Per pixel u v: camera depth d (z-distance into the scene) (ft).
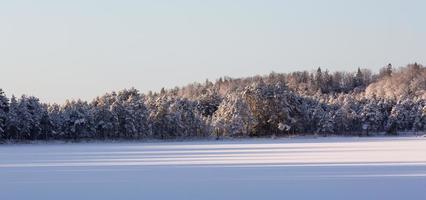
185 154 180.86
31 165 140.46
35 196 80.23
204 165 131.54
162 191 83.20
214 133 378.32
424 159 138.92
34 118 351.46
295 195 77.00
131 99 376.68
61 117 360.69
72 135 359.25
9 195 81.56
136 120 367.04
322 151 187.01
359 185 86.07
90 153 198.29
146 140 359.05
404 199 71.87
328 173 106.01
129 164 138.92
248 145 256.52
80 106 365.20
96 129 361.51
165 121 370.53
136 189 85.87
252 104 395.75
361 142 276.21
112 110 363.97
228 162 139.44
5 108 347.15
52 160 159.22
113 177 105.29
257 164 131.13
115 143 327.26
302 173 106.93
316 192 79.30
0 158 172.96
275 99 395.75
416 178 95.09
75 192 83.61
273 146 239.91
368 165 122.62
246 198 75.15
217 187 86.74
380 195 75.41
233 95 401.49
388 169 112.47
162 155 177.47
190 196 77.92
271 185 87.97
